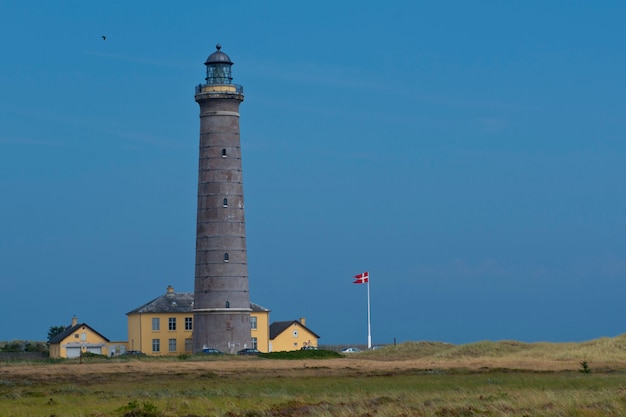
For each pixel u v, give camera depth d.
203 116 195.25
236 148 194.88
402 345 194.38
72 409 75.06
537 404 70.75
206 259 192.50
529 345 176.50
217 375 122.12
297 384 102.94
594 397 75.31
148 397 85.25
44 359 175.38
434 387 95.38
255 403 78.50
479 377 111.44
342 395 85.62
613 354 156.75
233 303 191.62
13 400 84.50
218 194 193.00
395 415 67.56
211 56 197.12
